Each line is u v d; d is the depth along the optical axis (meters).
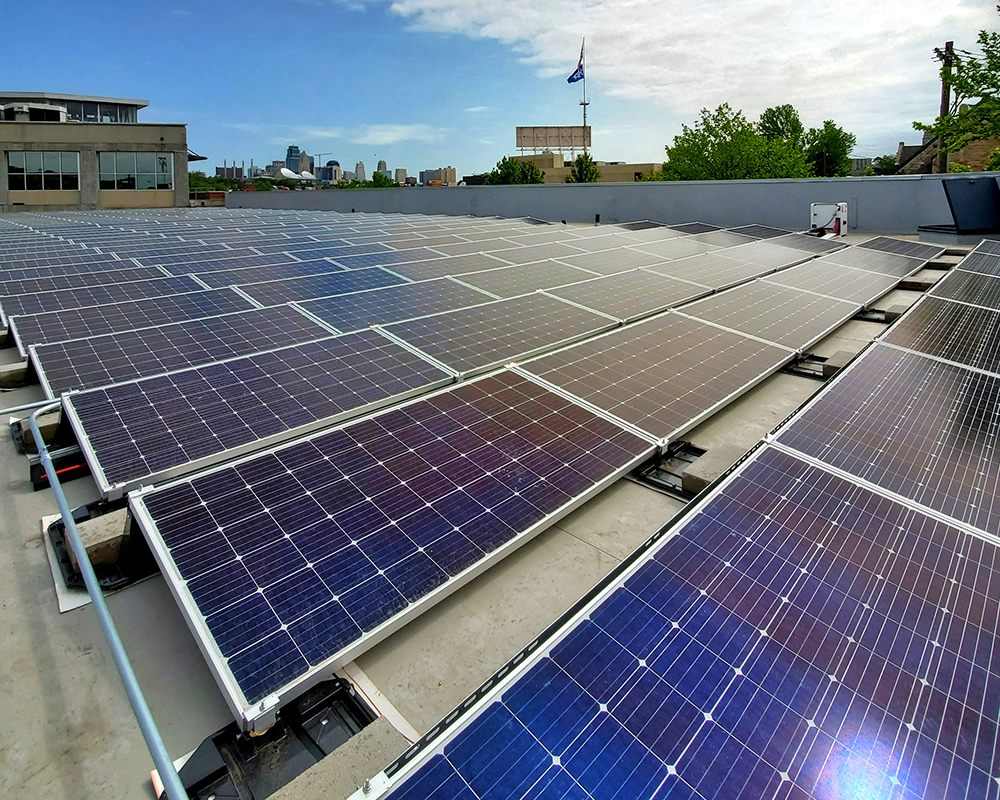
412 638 5.22
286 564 5.32
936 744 3.64
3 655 5.13
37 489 7.64
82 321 11.99
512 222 36.31
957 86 41.56
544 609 5.57
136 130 62.75
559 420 8.08
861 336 13.33
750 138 63.53
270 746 4.32
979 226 25.09
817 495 6.09
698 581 4.92
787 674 4.13
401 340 10.92
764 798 3.36
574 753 3.59
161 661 5.08
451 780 3.42
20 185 59.91
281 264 18.38
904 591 4.86
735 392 9.30
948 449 7.14
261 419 8.04
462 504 6.29
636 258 19.94
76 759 4.28
